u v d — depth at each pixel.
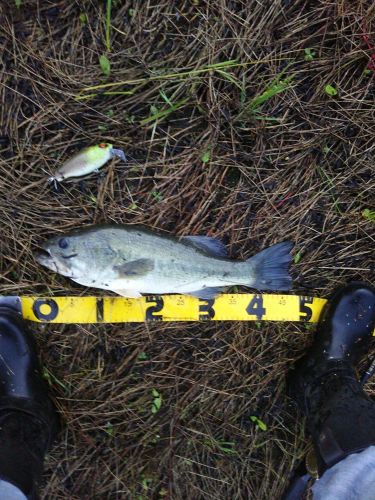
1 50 1.03
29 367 1.03
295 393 1.08
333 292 1.12
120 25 1.04
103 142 1.06
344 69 1.09
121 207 1.06
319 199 1.11
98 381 1.08
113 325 1.08
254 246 1.10
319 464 0.98
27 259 1.05
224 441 1.12
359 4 1.07
